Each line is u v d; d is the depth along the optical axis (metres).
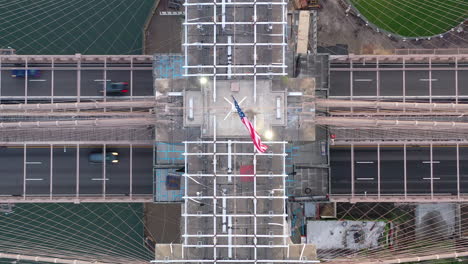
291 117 61.22
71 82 82.25
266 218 59.09
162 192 76.50
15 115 77.56
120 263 79.25
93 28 86.75
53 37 86.44
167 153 74.75
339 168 82.19
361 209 86.38
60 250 83.44
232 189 59.53
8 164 82.06
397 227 85.56
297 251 59.00
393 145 82.25
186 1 60.81
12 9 86.44
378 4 87.69
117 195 81.50
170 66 74.44
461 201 82.19
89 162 82.00
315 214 85.44
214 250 58.06
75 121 71.56
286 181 76.12
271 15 60.31
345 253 83.62
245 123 56.00
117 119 71.62
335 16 87.88
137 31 87.31
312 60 75.75
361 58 81.00
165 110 61.25
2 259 82.88
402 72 82.25
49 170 82.00
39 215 85.81
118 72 82.38
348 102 69.81
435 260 85.25
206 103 60.28
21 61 81.88
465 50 86.19
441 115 80.12
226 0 60.47
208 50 60.53
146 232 86.19
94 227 85.88
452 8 87.25
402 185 82.00
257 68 60.44
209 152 60.16
